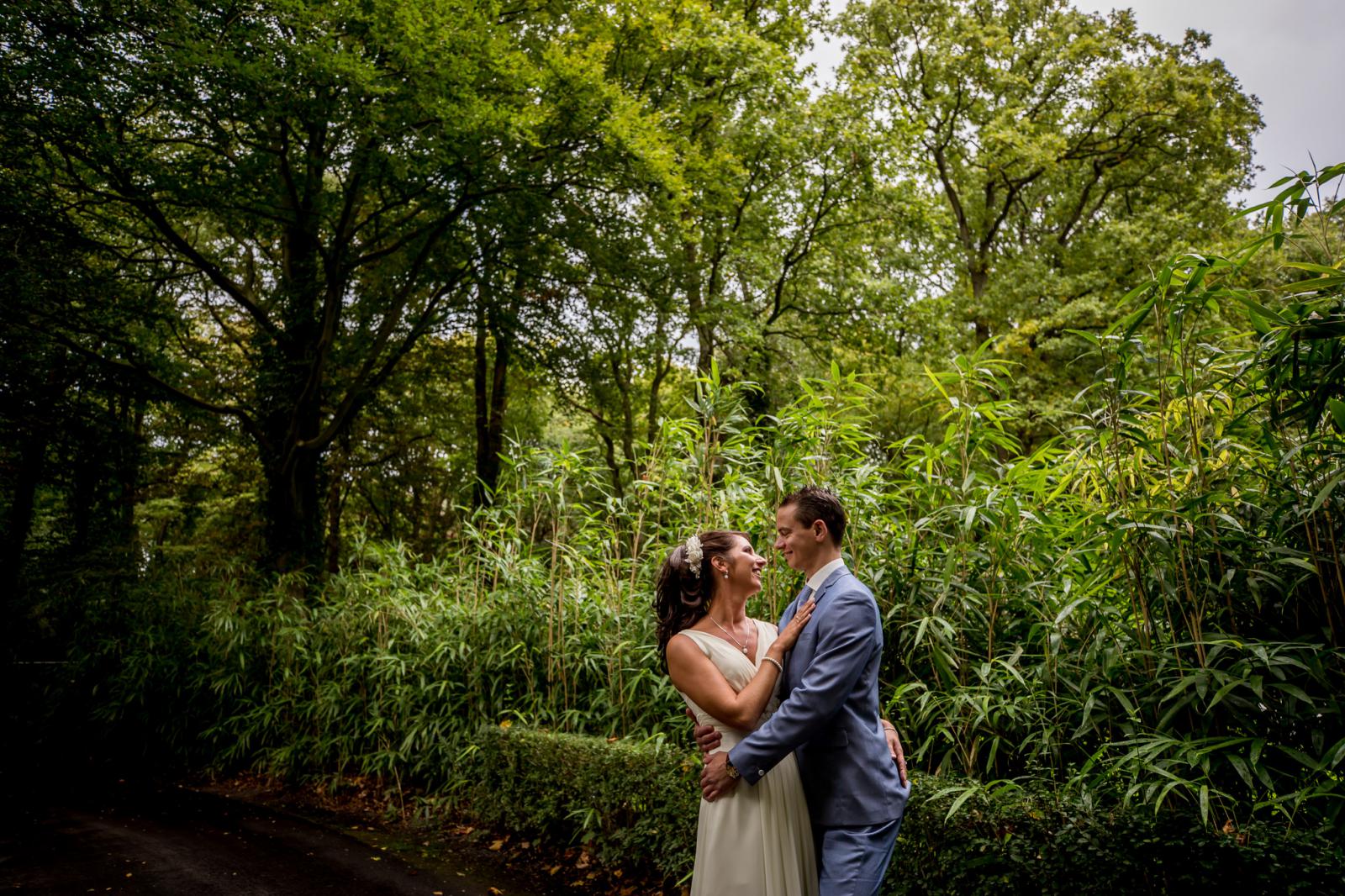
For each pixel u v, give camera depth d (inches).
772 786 83.4
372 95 332.5
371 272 471.5
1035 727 113.7
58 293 332.2
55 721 319.3
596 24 456.8
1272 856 81.0
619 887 156.3
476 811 192.2
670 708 167.2
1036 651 123.4
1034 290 579.2
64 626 350.0
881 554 131.6
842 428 149.9
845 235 566.6
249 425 393.7
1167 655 100.1
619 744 158.9
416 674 228.5
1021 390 520.4
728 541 91.6
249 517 540.4
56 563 358.9
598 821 160.9
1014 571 122.6
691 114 490.0
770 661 82.8
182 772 295.7
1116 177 662.5
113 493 436.5
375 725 230.1
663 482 174.9
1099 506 127.7
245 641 289.3
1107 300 547.5
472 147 352.5
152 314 363.3
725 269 538.6
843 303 549.6
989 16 653.9
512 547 216.5
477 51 338.6
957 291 679.1
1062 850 92.7
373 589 259.8
